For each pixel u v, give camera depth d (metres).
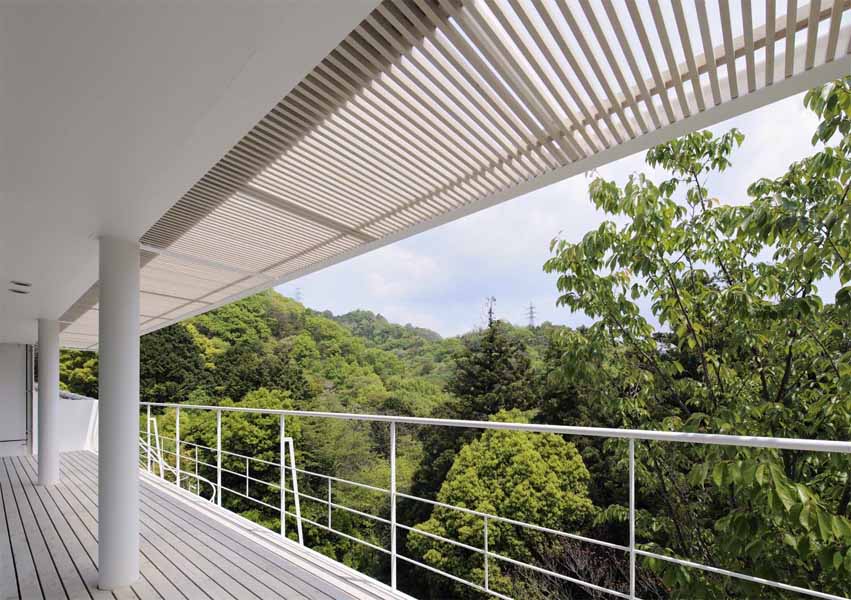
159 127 1.58
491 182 2.22
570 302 5.16
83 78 1.30
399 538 13.30
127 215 2.36
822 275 3.60
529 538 8.74
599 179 4.86
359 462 15.39
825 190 3.68
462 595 9.07
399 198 2.50
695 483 2.66
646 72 1.48
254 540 3.04
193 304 5.27
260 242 3.27
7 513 3.93
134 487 2.54
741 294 4.09
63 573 2.64
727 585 3.30
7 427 7.75
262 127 1.95
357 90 1.70
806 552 2.45
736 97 1.49
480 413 14.24
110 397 2.54
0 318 5.66
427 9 1.31
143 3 1.03
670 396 5.18
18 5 1.01
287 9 1.09
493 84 1.53
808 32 1.23
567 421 11.27
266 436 14.77
